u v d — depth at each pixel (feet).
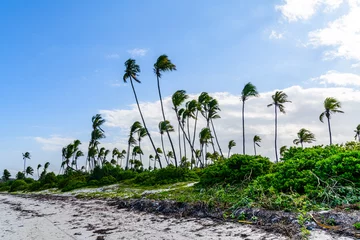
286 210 27.94
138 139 205.87
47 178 166.20
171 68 111.65
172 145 114.32
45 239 28.71
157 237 25.91
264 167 51.52
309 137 159.12
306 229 22.17
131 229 30.09
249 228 25.41
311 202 29.58
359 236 19.58
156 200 44.98
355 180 31.48
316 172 34.17
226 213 31.30
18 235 31.45
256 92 125.49
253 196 33.86
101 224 34.24
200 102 135.03
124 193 71.05
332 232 21.09
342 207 26.45
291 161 40.29
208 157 191.11
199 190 51.60
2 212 55.42
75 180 133.18
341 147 45.52
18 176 343.67
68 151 226.17
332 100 135.95
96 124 182.91
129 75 113.39
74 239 27.89
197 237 24.54
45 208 57.47
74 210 49.78
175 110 120.06
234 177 51.31
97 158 216.95
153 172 100.12
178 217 33.63
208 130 138.00
